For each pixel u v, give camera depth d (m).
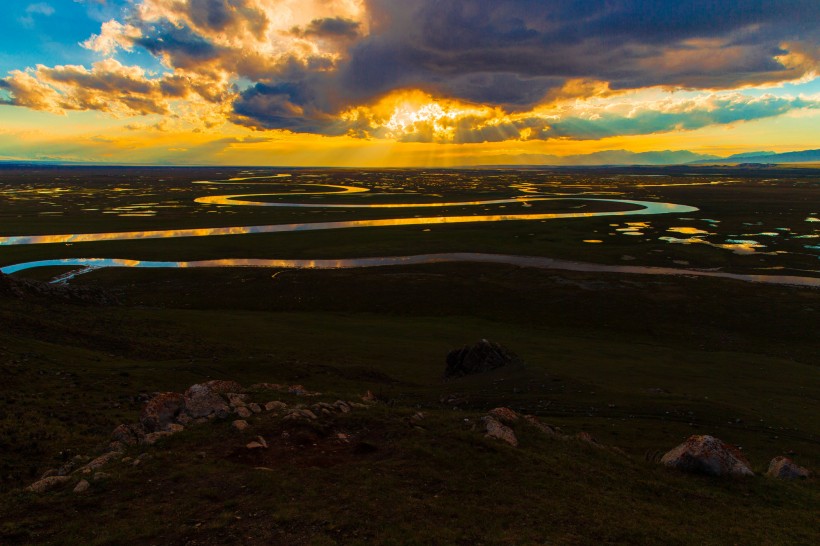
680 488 22.03
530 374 44.81
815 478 25.16
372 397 33.22
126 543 14.40
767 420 36.81
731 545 17.06
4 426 23.88
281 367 44.22
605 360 54.53
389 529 15.55
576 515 17.83
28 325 45.62
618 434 32.84
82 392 31.66
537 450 24.00
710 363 54.53
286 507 16.45
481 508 17.56
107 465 19.44
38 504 16.45
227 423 23.67
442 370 51.03
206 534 14.91
